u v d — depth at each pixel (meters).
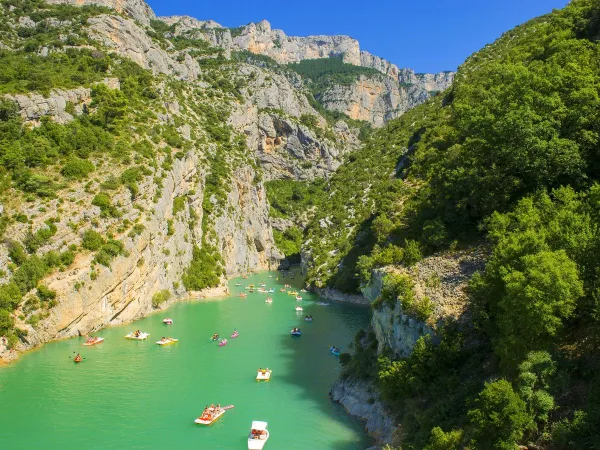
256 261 133.12
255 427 33.09
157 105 105.25
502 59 77.94
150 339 59.47
